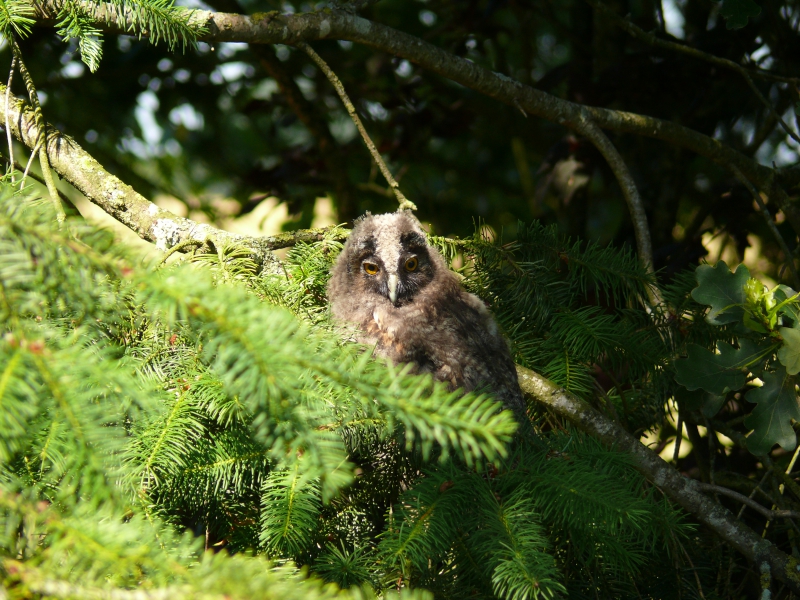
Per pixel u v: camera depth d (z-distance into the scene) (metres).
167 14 3.53
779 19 5.72
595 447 3.19
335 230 4.40
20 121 4.02
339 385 2.07
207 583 1.53
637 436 4.37
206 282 1.86
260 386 1.72
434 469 3.00
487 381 3.77
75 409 1.71
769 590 3.41
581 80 5.58
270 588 1.54
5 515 1.69
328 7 4.23
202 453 2.73
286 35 4.02
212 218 7.37
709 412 3.90
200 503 2.81
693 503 3.65
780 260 6.31
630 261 4.30
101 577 1.60
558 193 5.61
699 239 5.41
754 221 6.19
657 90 5.53
